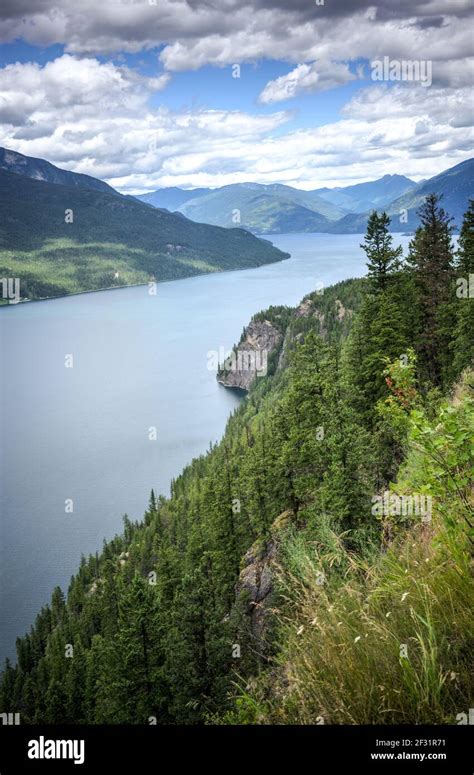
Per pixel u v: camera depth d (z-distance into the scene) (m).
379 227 40.38
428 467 4.79
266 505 37.09
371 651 3.77
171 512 112.75
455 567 4.09
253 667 12.16
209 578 40.00
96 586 99.38
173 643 30.19
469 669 3.48
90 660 58.78
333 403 25.95
